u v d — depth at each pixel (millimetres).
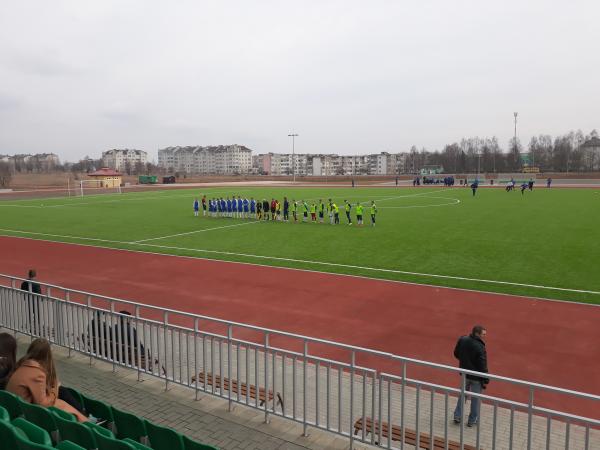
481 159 187375
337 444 6887
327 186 104875
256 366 7504
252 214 45781
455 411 7852
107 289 18562
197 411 7816
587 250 25188
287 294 17422
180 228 36188
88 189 100750
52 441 5398
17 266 22875
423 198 63188
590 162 186375
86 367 9633
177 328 8461
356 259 23438
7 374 6516
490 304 15875
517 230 32688
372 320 14500
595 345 12266
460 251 25312
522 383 5496
